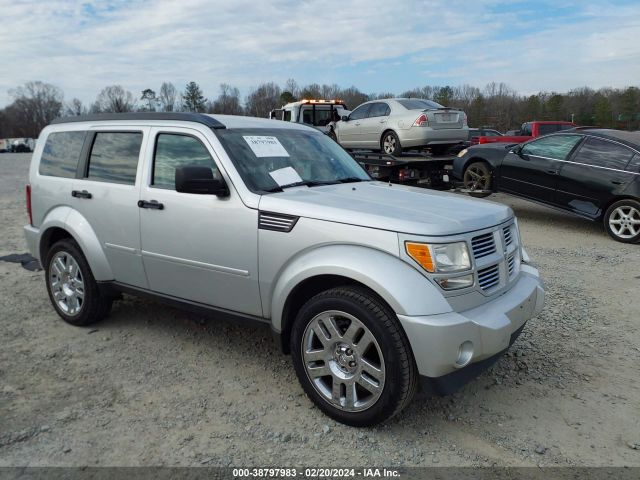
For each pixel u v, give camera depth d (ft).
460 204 12.13
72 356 14.26
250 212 11.93
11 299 18.95
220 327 16.30
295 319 11.73
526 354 14.44
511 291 11.66
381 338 10.05
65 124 16.96
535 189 31.89
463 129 42.83
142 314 17.38
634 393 12.41
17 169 88.69
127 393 12.28
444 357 9.71
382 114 44.60
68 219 15.67
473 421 11.21
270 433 10.69
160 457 9.94
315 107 60.39
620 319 16.93
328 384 11.38
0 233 30.99
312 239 10.98
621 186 27.73
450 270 10.11
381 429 10.86
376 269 10.09
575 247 26.94
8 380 12.89
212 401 11.94
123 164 14.70
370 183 14.64
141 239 13.99
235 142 13.17
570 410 11.68
